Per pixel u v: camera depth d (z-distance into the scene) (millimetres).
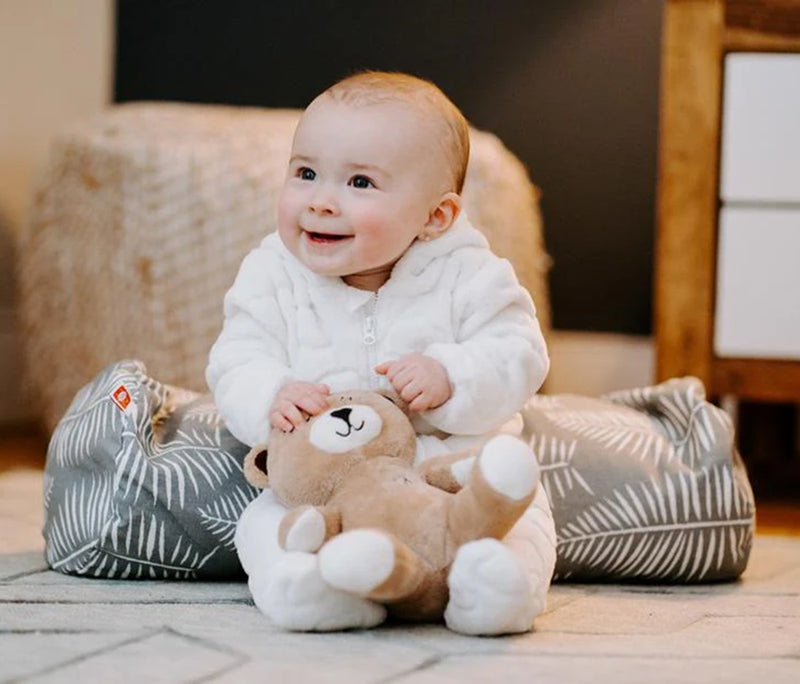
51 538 1268
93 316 2176
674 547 1282
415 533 985
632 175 2533
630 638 1019
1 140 2588
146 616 1052
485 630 973
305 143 1141
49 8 2670
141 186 2090
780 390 2014
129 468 1208
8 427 2580
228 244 2061
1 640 954
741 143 1996
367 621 993
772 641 1022
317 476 1037
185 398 1416
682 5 1948
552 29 2537
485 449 966
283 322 1189
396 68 2607
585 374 2549
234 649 932
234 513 1219
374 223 1119
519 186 2234
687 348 2004
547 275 2570
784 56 1961
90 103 2736
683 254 1991
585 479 1286
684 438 1349
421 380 1103
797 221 1992
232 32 2674
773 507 1977
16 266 2592
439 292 1181
